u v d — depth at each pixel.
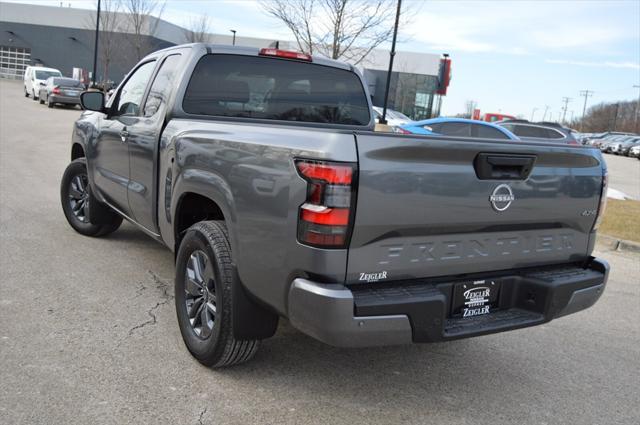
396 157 2.87
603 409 3.59
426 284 3.15
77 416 3.03
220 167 3.43
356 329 2.80
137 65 5.49
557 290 3.42
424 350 4.28
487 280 3.39
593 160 3.65
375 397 3.50
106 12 51.03
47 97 29.62
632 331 5.06
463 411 3.42
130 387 3.36
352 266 2.85
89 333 4.03
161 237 4.56
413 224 2.96
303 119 4.76
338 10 14.70
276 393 3.43
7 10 65.25
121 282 5.09
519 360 4.25
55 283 4.93
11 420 2.95
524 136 17.27
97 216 6.18
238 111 4.51
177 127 4.14
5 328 3.99
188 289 3.79
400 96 56.16
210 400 3.29
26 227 6.66
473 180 3.12
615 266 7.55
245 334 3.37
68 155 13.46
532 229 3.48
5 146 13.92
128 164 5.00
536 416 3.44
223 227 3.57
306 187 2.82
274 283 3.03
